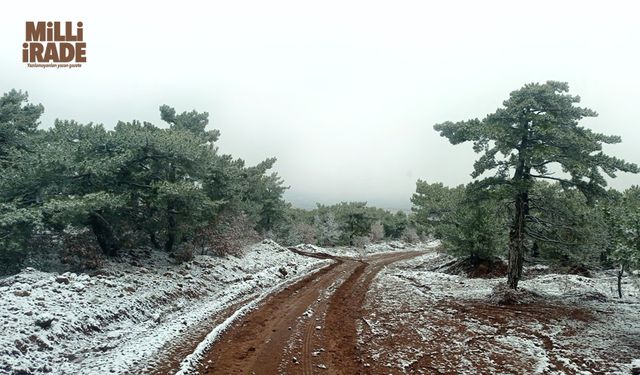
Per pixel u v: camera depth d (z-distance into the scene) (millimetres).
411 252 53594
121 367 9312
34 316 10930
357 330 13414
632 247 11586
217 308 15719
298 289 20875
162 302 15648
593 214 16734
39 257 18562
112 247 19766
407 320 14531
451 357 10773
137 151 19766
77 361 9766
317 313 15672
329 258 38281
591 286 19703
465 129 17391
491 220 26375
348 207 64062
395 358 10766
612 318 14094
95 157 18719
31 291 12508
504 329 13156
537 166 17688
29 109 25188
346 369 10039
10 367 8500
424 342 12055
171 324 13117
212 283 20109
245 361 10336
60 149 16984
